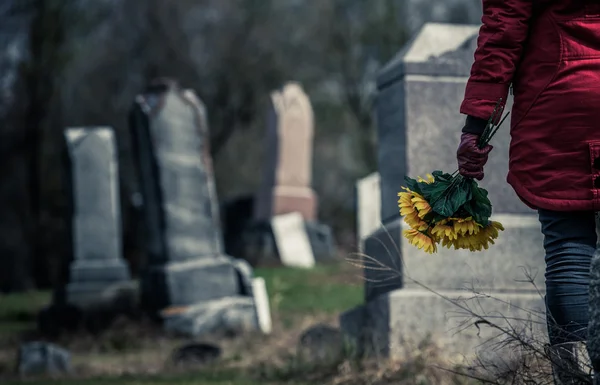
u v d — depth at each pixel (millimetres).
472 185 3051
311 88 42375
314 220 29109
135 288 15812
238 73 39438
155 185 13773
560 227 3039
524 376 3369
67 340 12805
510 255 6574
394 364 5996
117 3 38000
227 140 40188
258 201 29266
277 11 41000
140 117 13969
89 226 16547
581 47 3014
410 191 3102
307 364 6613
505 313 6328
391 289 6688
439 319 6438
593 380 2609
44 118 33969
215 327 12891
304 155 29156
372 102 40312
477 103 3105
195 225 13867
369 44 40062
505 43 3092
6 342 13047
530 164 3066
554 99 3016
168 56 39000
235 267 13688
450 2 38562
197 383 6340
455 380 5074
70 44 36469
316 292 17297
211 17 39875
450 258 6594
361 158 43656
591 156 2957
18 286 32500
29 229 32688
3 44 33781
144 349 11367
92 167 16828
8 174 35844
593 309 2457
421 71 6871
